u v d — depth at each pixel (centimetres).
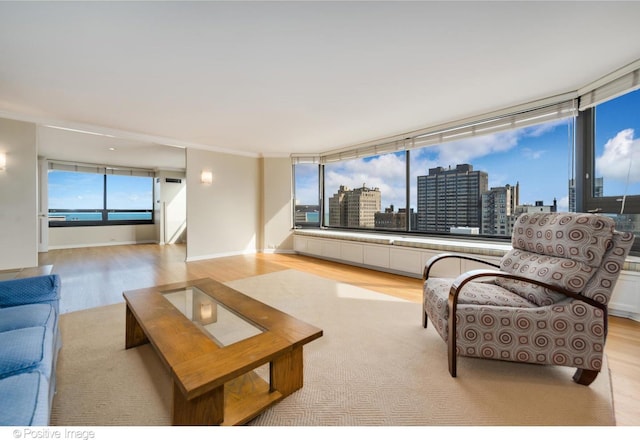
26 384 85
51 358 112
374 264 418
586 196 266
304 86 258
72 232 649
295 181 580
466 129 347
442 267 342
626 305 230
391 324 225
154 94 274
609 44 193
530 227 191
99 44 191
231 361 110
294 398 136
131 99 285
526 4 155
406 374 156
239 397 130
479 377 154
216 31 178
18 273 227
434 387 145
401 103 298
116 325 218
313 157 560
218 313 175
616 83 230
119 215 717
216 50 200
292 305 269
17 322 125
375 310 256
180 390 103
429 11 161
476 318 151
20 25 170
